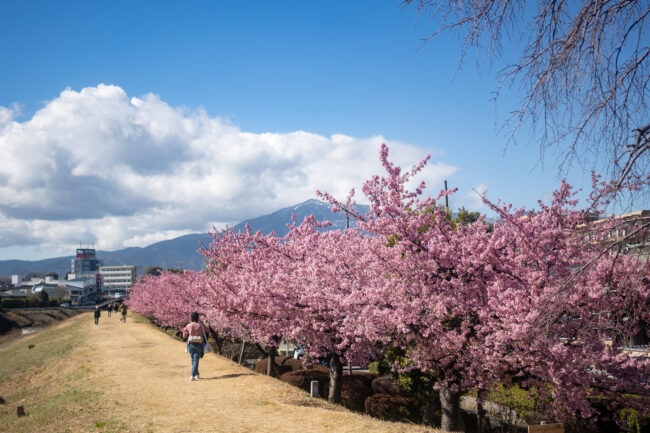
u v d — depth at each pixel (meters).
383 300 12.37
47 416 14.61
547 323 6.91
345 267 15.50
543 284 11.20
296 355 33.03
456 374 13.10
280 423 10.62
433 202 13.01
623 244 5.83
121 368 20.62
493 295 11.61
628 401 11.29
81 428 11.53
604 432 12.61
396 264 12.54
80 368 22.97
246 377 16.78
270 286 15.09
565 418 11.84
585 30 4.41
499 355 11.14
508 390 16.00
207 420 10.98
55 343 44.72
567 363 10.67
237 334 27.81
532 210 12.36
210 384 15.66
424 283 12.26
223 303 16.17
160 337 37.44
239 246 19.86
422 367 12.97
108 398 14.45
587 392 11.51
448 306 12.13
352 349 15.50
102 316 83.12
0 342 79.75
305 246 17.50
